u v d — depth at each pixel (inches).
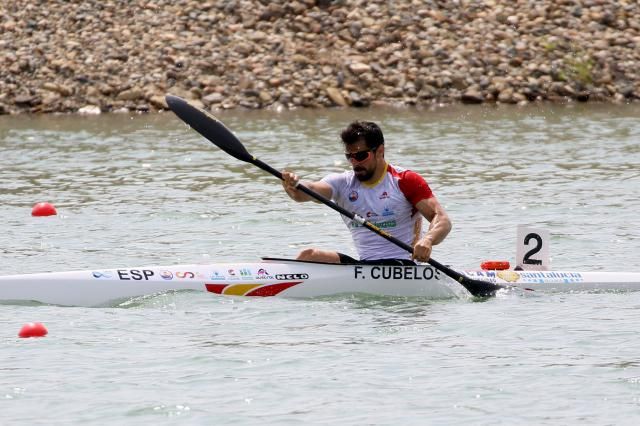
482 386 1146.7
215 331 1349.7
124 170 2618.1
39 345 1289.4
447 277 1531.7
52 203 2237.9
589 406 1091.9
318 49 3727.9
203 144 2977.4
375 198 1504.7
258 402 1107.3
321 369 1200.8
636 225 1964.8
